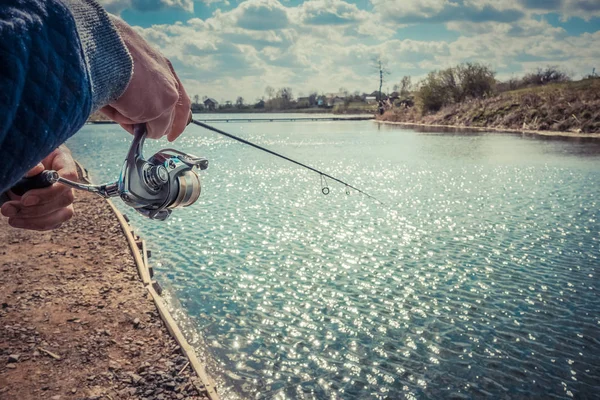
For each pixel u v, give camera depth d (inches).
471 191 674.8
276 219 520.1
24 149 23.1
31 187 37.9
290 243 428.5
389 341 251.8
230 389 209.6
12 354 205.2
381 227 482.9
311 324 270.8
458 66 2482.8
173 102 34.6
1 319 238.1
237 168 983.0
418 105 2738.7
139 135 40.0
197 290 319.0
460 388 212.4
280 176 861.2
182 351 212.4
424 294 313.1
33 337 220.8
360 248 412.5
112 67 29.3
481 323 271.9
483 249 407.2
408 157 1101.7
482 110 2116.1
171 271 354.9
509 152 1130.7
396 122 2965.1
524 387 213.2
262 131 2338.8
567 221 496.4
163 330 232.7
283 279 339.6
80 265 324.5
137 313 249.8
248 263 373.1
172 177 45.3
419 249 409.4
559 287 322.7
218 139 1957.4
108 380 190.2
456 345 248.2
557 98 1770.4
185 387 187.5
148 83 32.6
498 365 229.8
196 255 393.4
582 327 266.4
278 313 284.2
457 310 289.0
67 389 183.0
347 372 223.5
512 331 262.4
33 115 23.4
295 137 1857.8
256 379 217.3
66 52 25.3
